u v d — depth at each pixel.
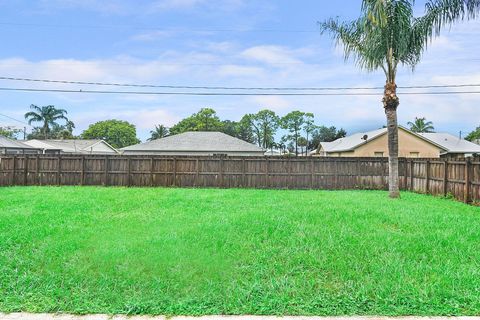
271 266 4.17
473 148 31.36
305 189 15.46
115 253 4.56
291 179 15.66
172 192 12.74
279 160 15.70
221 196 11.25
